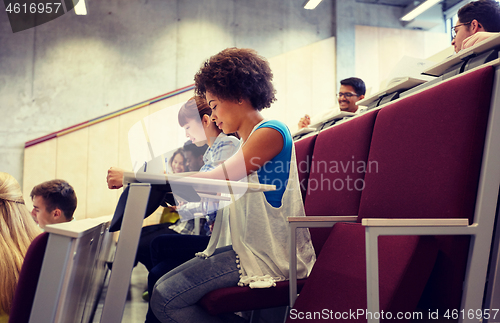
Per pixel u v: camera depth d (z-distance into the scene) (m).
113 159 5.61
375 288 0.68
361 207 1.13
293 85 6.32
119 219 0.79
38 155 5.47
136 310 1.79
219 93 1.07
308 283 1.00
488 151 0.82
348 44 6.52
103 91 5.77
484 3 1.81
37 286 0.60
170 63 6.00
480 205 0.81
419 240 0.79
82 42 5.80
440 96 0.93
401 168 1.01
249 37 6.29
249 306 0.93
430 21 6.72
